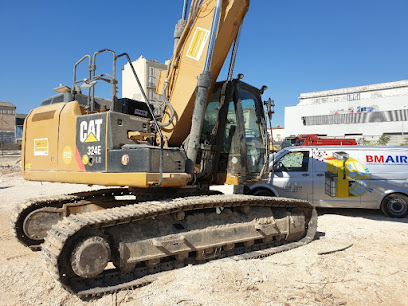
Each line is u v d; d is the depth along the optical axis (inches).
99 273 152.2
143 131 196.7
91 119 192.4
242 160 213.5
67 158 204.2
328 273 183.5
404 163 343.0
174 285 160.6
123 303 146.5
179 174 179.9
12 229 222.2
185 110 200.5
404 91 2250.2
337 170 350.9
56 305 144.9
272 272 182.2
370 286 167.6
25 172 230.8
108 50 198.5
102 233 158.7
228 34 203.8
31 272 182.1
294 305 145.0
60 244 141.9
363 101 2038.6
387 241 253.0
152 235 171.2
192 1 203.5
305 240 247.0
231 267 182.1
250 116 242.1
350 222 320.2
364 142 1648.6
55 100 237.0
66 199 238.7
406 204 335.6
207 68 190.7
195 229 187.6
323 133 2185.0
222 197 201.9
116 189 266.1
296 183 356.5
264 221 218.5
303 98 2672.2
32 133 229.1
